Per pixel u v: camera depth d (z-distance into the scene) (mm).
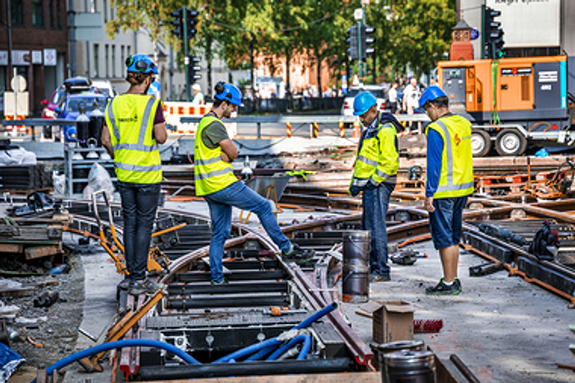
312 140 26719
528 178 17203
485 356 5969
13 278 9375
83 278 9477
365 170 8836
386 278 9055
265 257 9727
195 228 12500
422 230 12281
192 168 21250
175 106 30797
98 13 45438
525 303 7797
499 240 10188
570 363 5723
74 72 45125
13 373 5824
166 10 53875
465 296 8172
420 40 64938
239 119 26109
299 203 17391
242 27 56438
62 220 10453
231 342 5945
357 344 5363
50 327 7184
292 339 5594
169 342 5789
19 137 36375
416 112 27141
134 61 7422
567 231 11102
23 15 58688
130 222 7438
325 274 8594
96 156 18891
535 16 23438
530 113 22578
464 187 8172
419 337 6543
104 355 5863
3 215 13945
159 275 8234
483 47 23438
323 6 64562
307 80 114562
